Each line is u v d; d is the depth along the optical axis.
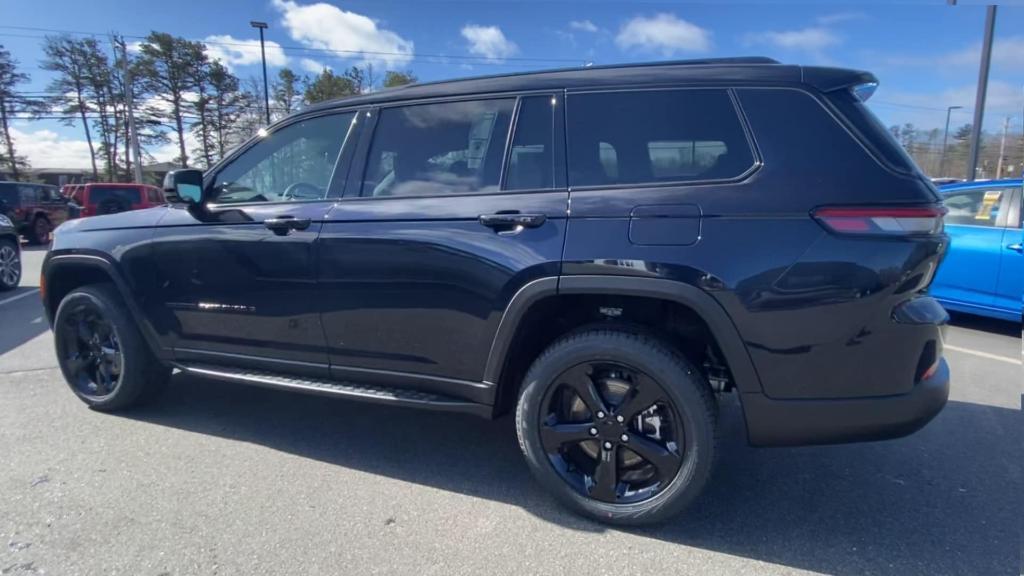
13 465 3.25
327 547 2.54
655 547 2.56
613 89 2.74
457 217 2.81
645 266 2.46
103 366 4.00
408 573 2.37
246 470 3.22
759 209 2.38
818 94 2.46
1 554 2.47
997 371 5.05
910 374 2.36
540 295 2.62
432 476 3.18
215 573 2.37
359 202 3.07
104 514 2.77
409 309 2.93
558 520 2.76
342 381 3.24
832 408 2.39
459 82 3.06
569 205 2.63
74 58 42.28
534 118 2.83
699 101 2.60
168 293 3.58
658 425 2.63
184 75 41.44
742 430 3.79
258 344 3.39
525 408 2.77
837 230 2.31
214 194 3.52
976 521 2.77
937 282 6.75
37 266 12.12
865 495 3.00
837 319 2.32
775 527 2.72
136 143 30.59
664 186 2.53
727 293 2.38
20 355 5.46
